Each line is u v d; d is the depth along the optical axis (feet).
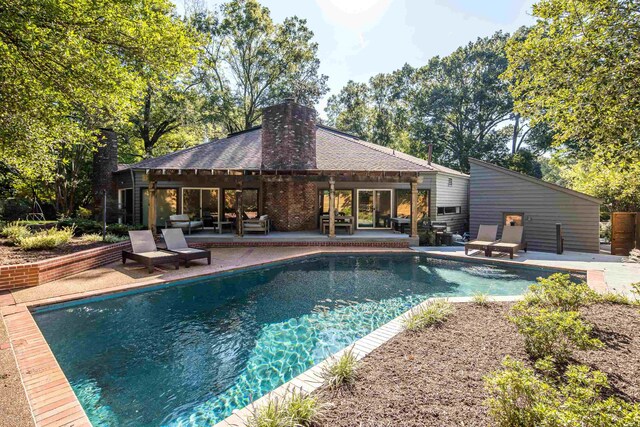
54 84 28.40
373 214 60.70
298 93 109.50
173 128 89.81
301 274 33.09
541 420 7.41
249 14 96.94
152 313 21.66
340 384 11.10
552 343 12.68
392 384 10.98
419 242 49.06
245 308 22.97
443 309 18.30
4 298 21.35
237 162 54.19
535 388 8.45
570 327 12.32
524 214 50.75
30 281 23.91
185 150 57.72
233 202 59.98
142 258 29.81
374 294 26.40
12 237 33.30
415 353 13.38
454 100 118.11
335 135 68.13
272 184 55.36
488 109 117.80
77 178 67.92
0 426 9.37
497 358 12.63
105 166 61.77
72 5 26.40
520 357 12.66
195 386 13.66
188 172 44.50
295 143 53.11
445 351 13.47
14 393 11.05
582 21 21.81
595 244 45.32
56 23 25.55
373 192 60.80
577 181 67.41
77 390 13.17
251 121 108.78
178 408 12.22
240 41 99.40
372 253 42.29
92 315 20.79
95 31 28.25
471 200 55.88
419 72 129.90
